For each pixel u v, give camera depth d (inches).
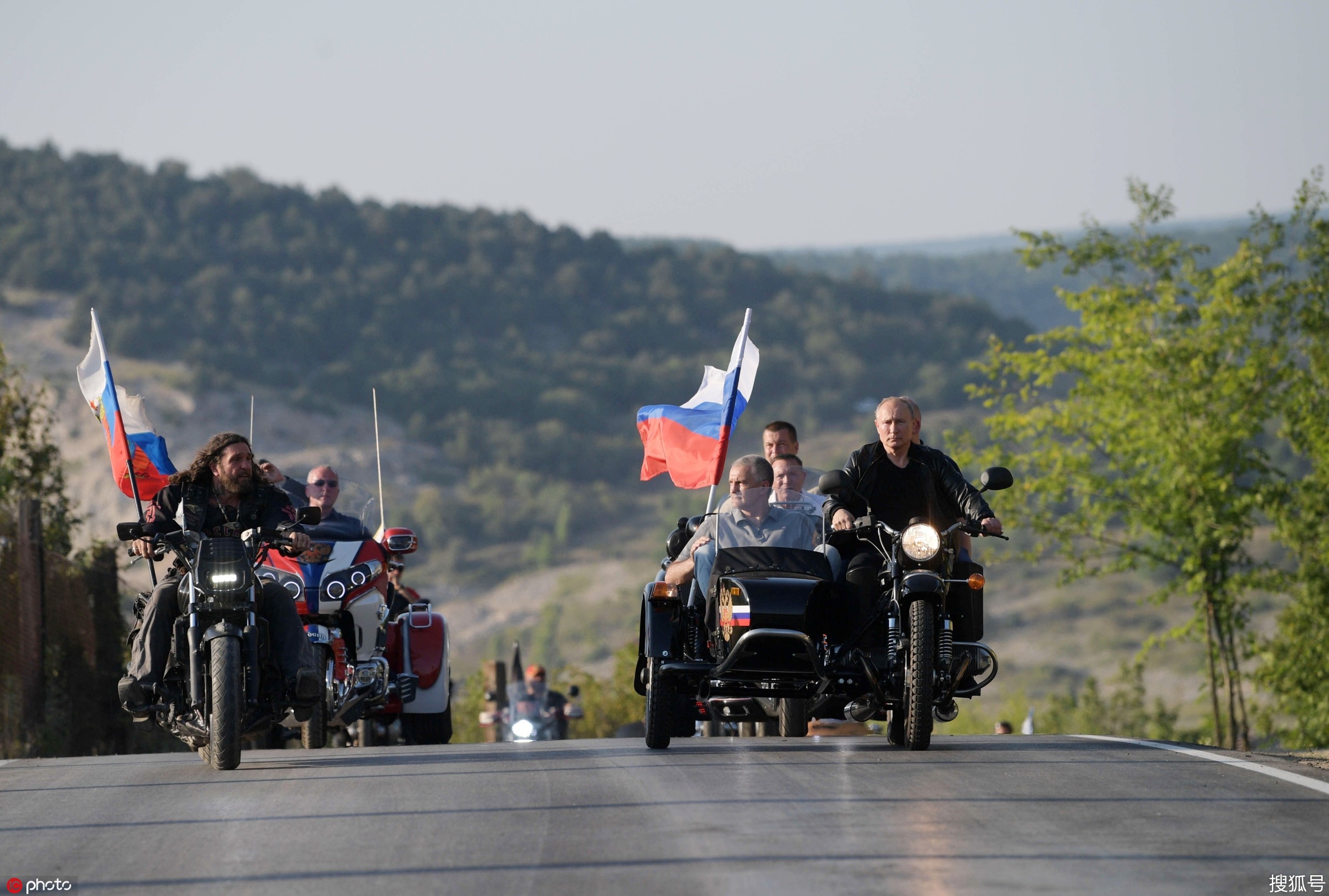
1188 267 4355.3
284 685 1343.5
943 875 832.9
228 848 947.3
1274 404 4126.5
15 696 2161.7
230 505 1366.9
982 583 1393.9
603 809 1047.6
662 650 1432.1
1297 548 4089.6
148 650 1318.9
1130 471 4271.7
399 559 2075.5
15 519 2256.4
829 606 1386.6
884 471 1432.1
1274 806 1039.0
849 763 1275.8
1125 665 6756.9
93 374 1731.1
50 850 960.9
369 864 886.4
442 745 1592.0
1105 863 859.4
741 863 866.1
